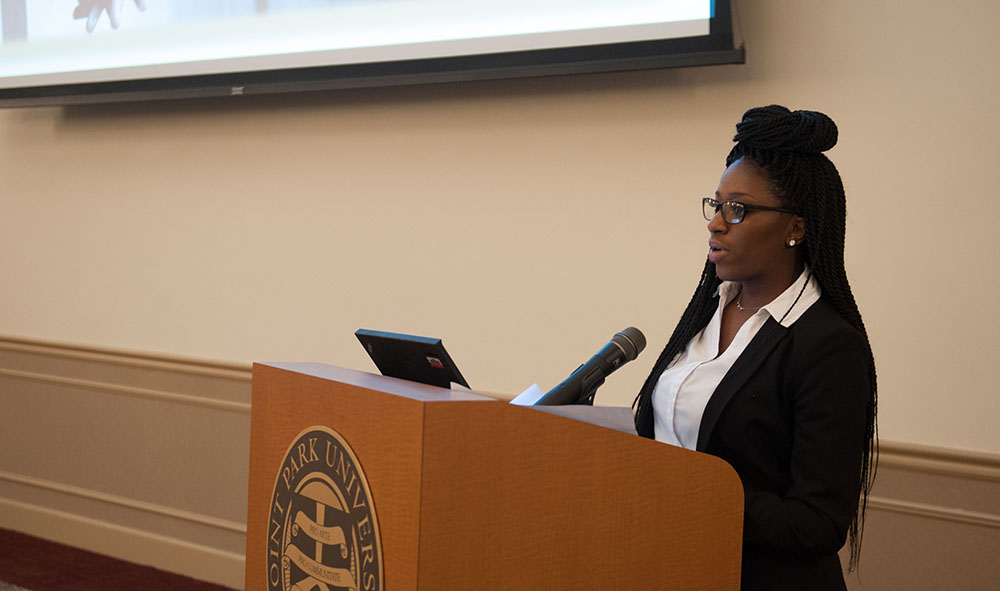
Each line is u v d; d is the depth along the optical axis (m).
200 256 3.60
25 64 3.74
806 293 1.39
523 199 2.96
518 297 2.98
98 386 3.84
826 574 1.33
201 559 3.61
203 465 3.63
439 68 2.92
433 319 3.13
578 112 2.87
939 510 2.42
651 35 2.59
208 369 3.58
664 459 1.18
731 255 1.42
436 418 1.02
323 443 1.18
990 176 2.36
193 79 3.39
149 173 3.70
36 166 3.97
